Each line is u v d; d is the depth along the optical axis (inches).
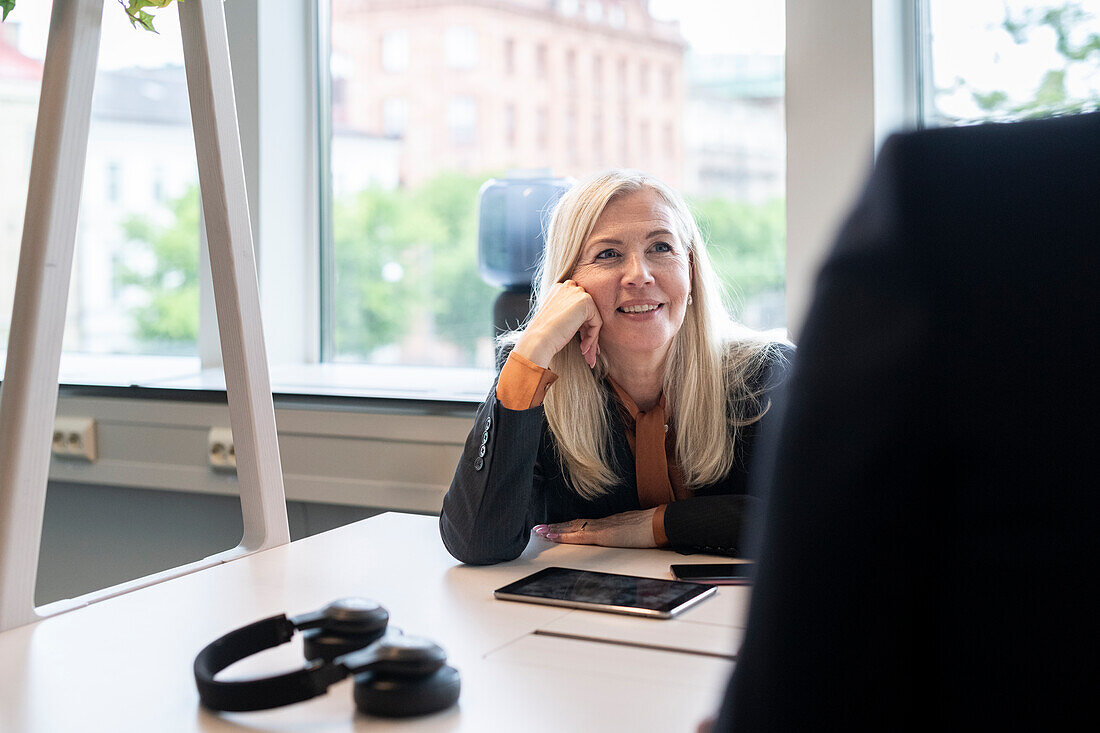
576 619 39.9
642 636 37.6
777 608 16.9
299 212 98.7
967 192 16.9
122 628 39.5
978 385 16.4
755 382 56.3
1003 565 16.5
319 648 33.7
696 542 51.3
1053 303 16.1
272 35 94.7
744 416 55.9
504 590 43.7
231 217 52.4
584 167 89.8
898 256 17.0
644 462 56.1
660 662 34.7
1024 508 16.3
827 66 69.5
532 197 77.3
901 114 72.7
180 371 96.0
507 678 33.3
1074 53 69.9
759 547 17.7
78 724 30.1
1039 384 16.1
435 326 96.6
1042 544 16.2
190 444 85.7
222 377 92.0
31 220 43.2
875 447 16.3
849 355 16.8
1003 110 72.3
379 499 80.0
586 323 54.1
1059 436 16.0
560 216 57.3
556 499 59.2
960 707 16.8
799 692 16.6
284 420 83.0
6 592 40.0
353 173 99.1
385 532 56.9
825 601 16.4
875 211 17.6
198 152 52.3
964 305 16.5
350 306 100.2
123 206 103.5
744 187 83.0
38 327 42.6
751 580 17.9
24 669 35.0
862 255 17.3
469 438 51.1
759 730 16.9
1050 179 16.4
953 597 16.8
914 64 73.7
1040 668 16.3
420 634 38.1
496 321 77.9
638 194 55.1
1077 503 16.0
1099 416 15.8
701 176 84.7
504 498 49.0
